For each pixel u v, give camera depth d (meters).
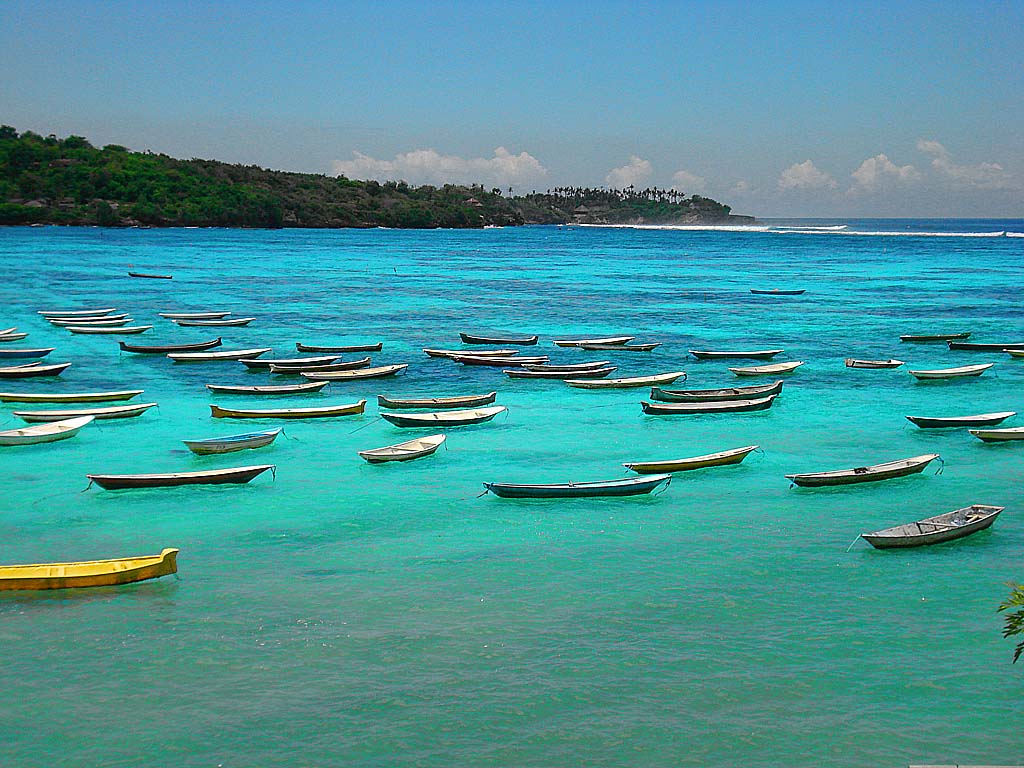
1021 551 27.30
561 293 103.69
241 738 17.89
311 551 27.31
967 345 64.00
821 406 47.03
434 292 104.25
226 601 23.70
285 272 132.12
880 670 20.38
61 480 34.03
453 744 17.73
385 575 25.50
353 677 20.03
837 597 24.06
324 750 17.56
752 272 136.12
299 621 22.59
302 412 43.75
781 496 32.66
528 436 40.84
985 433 39.78
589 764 17.17
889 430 42.19
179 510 30.91
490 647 21.33
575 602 23.77
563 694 19.38
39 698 19.19
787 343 67.56
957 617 22.92
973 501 32.06
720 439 40.59
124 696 19.28
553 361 59.97
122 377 53.28
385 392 49.78
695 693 19.44
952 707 18.97
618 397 48.75
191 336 69.44
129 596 24.00
